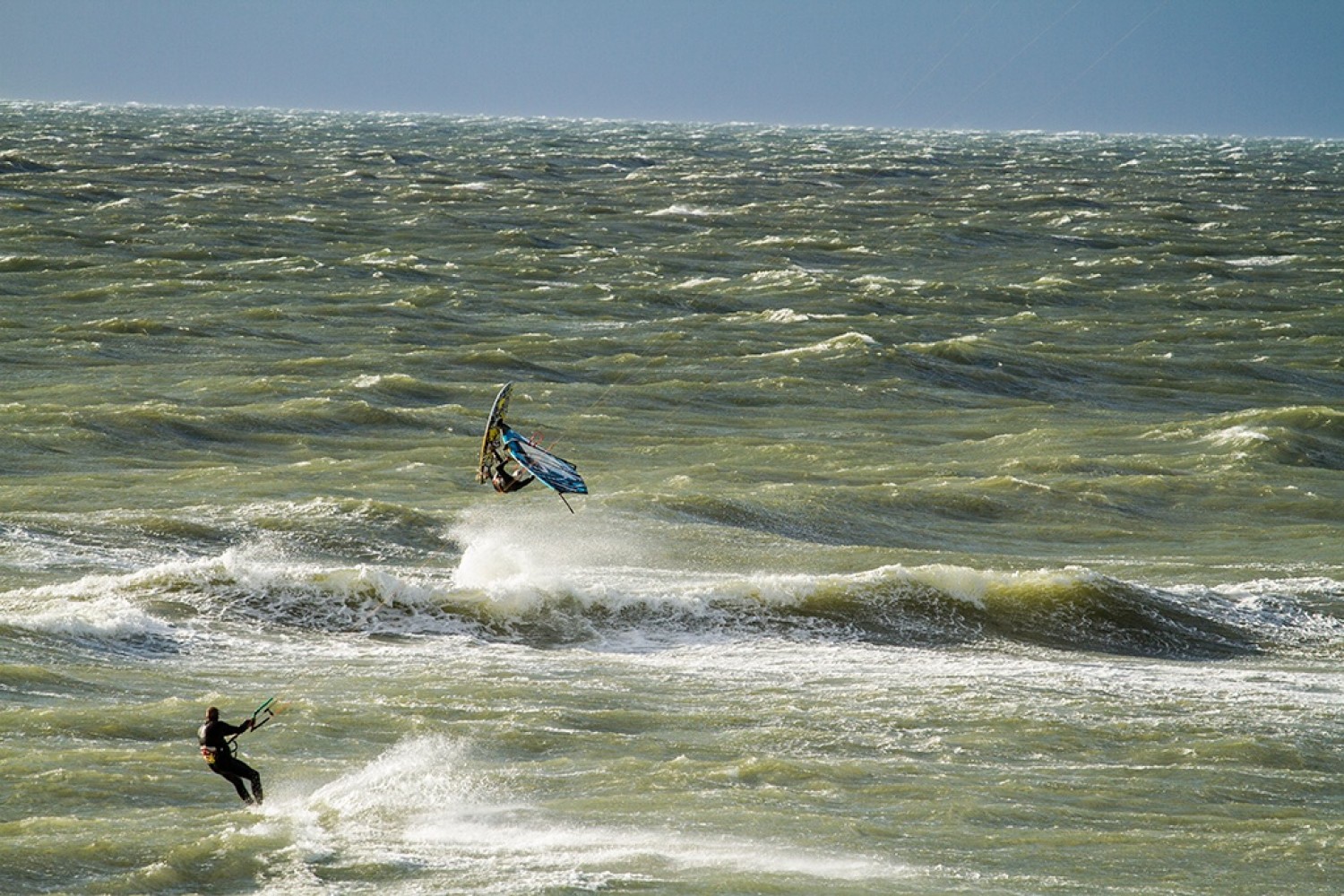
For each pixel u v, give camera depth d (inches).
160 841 2143.2
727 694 3277.6
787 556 4778.5
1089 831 2407.7
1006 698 3275.1
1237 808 2583.7
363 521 4840.1
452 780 2564.0
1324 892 2161.7
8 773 2458.2
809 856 2201.0
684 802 2470.5
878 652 3823.8
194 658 3417.8
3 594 3752.5
